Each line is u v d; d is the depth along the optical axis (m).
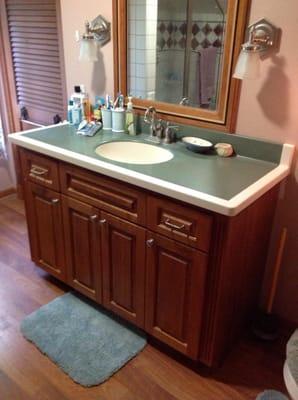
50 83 2.59
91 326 1.93
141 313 1.77
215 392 1.62
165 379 1.67
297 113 1.57
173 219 1.45
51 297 2.13
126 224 1.63
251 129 1.70
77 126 2.14
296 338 1.38
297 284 1.85
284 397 1.60
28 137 1.94
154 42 1.86
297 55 1.49
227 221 1.31
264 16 1.51
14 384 1.63
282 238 1.75
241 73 1.51
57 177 1.84
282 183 1.71
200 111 1.81
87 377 1.66
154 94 1.96
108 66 2.11
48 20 2.37
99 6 2.00
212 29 1.65
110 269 1.81
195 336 1.59
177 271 1.53
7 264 2.41
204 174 1.53
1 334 1.87
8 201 3.23
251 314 1.95
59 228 1.97
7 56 2.78
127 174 1.50
